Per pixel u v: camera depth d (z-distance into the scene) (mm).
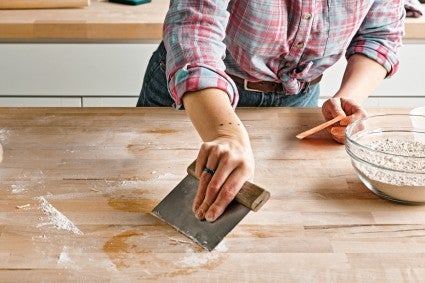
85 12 1854
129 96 2004
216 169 896
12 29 1773
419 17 1826
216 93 994
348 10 1185
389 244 864
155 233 887
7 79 1965
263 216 923
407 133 1120
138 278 793
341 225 906
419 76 1997
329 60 1295
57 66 1944
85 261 824
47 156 1097
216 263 823
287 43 1198
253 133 1189
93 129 1198
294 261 827
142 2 1926
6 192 982
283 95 1353
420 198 941
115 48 1913
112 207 948
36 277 792
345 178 1039
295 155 1112
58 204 953
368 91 1312
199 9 1017
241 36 1173
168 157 1101
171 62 1016
